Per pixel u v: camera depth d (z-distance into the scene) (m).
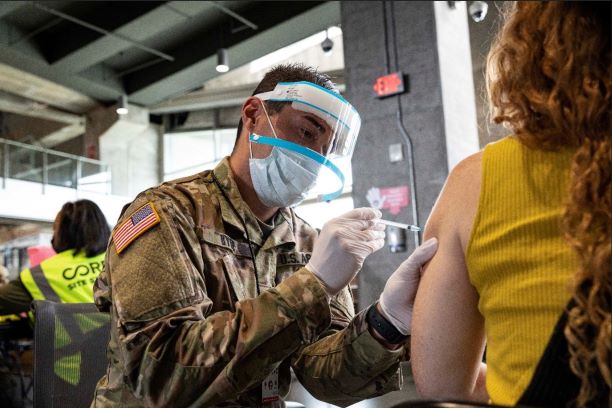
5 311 2.33
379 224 1.12
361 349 1.14
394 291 1.02
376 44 4.68
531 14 0.71
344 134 1.25
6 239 12.35
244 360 0.95
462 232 0.74
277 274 1.30
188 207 1.19
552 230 0.65
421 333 0.78
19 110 12.77
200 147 15.15
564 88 0.66
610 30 0.66
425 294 0.78
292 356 1.31
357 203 4.62
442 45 4.45
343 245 1.02
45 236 12.26
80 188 12.28
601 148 0.62
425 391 0.78
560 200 0.65
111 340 1.12
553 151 0.67
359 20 4.79
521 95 0.69
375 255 4.48
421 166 4.38
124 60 11.20
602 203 0.60
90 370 1.74
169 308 1.01
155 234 1.07
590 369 0.58
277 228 1.34
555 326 0.62
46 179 11.68
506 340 0.66
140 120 13.12
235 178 1.30
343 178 1.27
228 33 9.50
